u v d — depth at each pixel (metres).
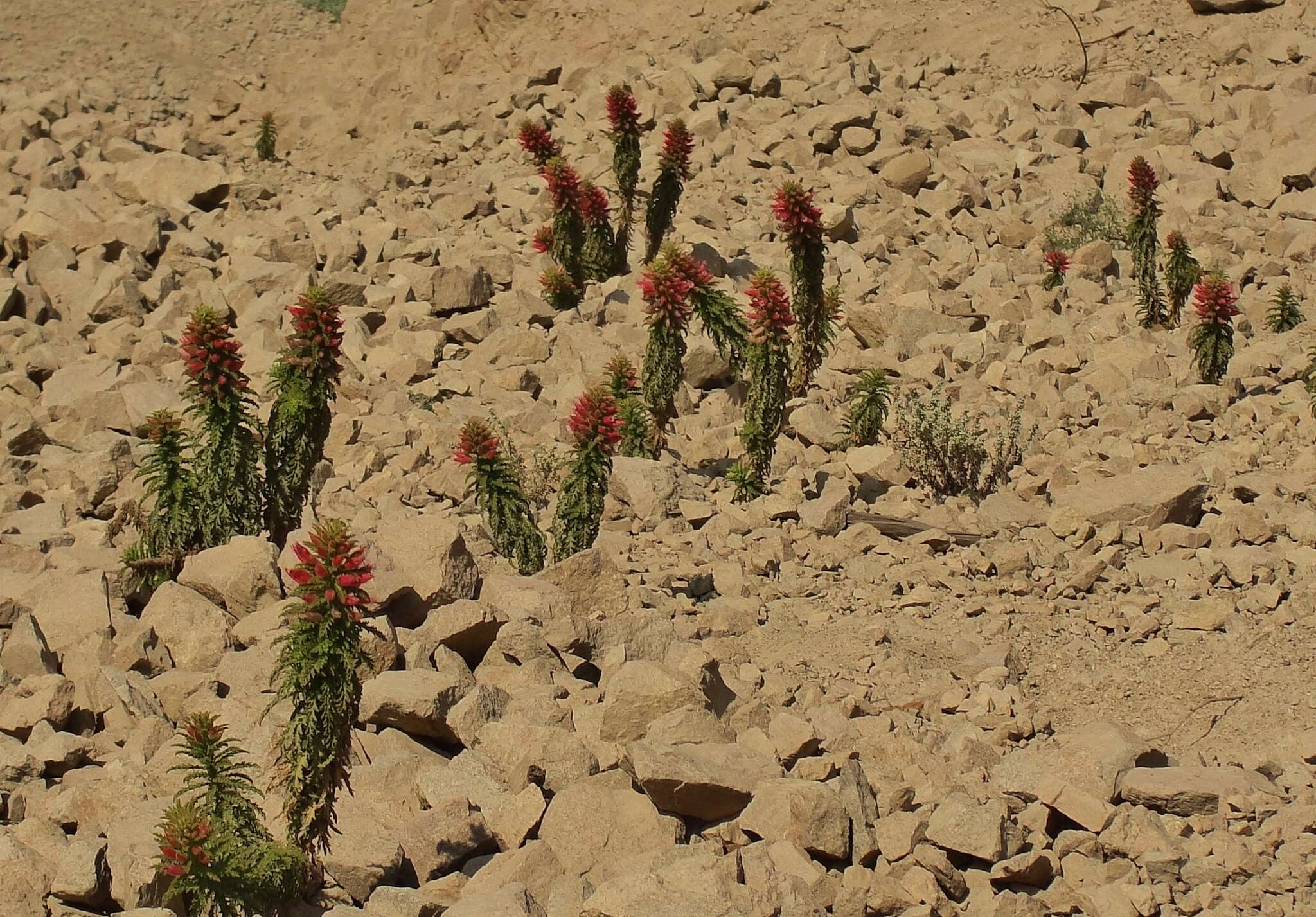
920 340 13.74
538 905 5.59
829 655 8.06
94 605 8.42
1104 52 21.69
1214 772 6.41
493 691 7.16
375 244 16.91
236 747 6.76
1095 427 11.44
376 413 12.82
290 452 9.12
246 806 5.80
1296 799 6.32
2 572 9.18
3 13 28.89
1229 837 5.95
